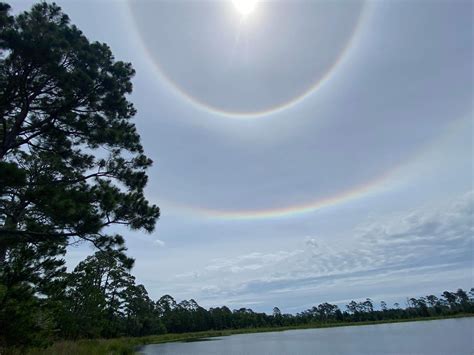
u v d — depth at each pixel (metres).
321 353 31.06
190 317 114.06
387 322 130.25
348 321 144.12
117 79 14.57
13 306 11.67
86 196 11.13
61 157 13.97
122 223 12.19
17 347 12.38
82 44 13.60
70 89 12.60
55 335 18.47
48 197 10.20
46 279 12.92
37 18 12.86
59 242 12.59
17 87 12.24
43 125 13.16
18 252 11.91
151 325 80.44
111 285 52.75
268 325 139.38
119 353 21.77
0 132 12.91
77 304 34.16
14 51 11.66
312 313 158.12
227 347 45.28
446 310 140.00
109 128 13.92
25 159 13.95
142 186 14.23
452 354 26.30
